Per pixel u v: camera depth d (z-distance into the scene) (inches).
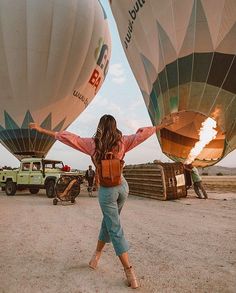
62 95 1035.9
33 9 933.8
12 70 962.7
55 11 956.0
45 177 587.2
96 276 120.6
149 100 656.4
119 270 128.2
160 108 603.5
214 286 108.5
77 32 993.5
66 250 164.2
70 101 1062.4
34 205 434.6
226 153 585.9
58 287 109.3
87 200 519.2
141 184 575.2
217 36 518.6
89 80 1087.6
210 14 514.3
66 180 450.6
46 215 323.6
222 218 288.2
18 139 1052.5
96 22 1062.4
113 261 141.7
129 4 633.0
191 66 536.7
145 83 660.7
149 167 532.1
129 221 273.6
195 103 543.2
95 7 1079.0
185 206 402.3
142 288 107.5
